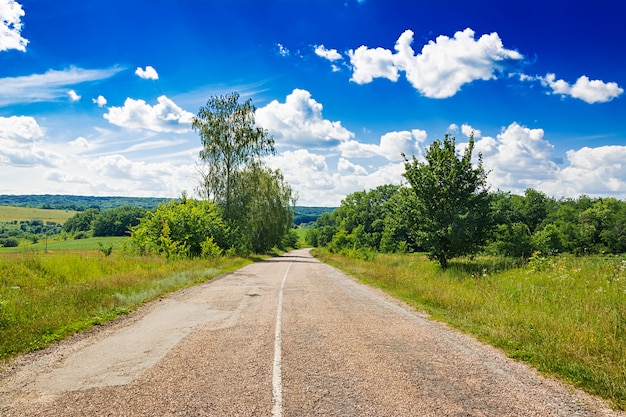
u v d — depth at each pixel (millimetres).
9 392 5234
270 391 5230
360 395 5121
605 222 62844
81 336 8289
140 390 5262
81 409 4688
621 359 6234
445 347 7395
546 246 31828
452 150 20250
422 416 4539
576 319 8648
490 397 5098
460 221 19172
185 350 7152
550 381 5695
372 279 19078
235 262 32500
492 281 14445
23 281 15250
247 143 42156
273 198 52438
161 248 30672
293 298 13438
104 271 20094
